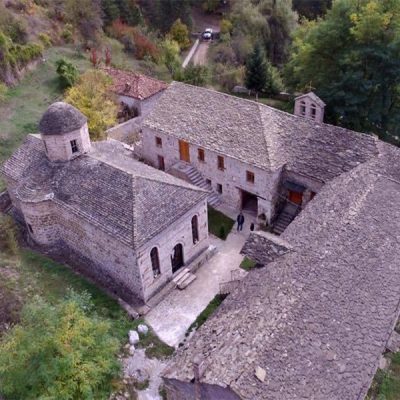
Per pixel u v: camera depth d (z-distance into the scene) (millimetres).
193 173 39625
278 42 73375
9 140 44062
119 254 28250
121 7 74500
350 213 26828
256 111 36625
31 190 31141
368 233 25719
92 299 28391
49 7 65000
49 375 20188
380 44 42125
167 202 29109
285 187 35812
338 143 34125
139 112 50875
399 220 26938
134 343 26266
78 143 31406
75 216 29625
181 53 75188
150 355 25859
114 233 27422
